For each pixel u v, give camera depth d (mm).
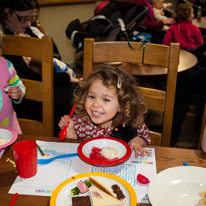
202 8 4539
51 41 1449
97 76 1245
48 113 1561
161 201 823
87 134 1343
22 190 880
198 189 882
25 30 2029
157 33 3816
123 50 1462
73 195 837
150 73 1969
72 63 3422
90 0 4016
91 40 1446
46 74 1501
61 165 1000
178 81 2490
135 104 1312
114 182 878
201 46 2936
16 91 1389
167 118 1493
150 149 1106
